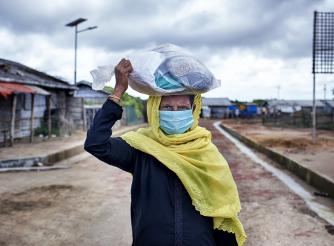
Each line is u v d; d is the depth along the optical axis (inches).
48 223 244.1
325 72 700.0
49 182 370.6
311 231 239.5
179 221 75.6
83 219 253.4
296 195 339.9
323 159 494.6
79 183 367.9
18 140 724.0
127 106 1584.6
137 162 80.2
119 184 365.7
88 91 1170.6
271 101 3189.0
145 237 76.3
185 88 79.1
